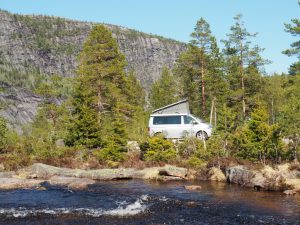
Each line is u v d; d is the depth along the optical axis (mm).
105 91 44344
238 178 21453
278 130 22906
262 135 23172
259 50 45438
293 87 36281
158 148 26672
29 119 117562
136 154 28234
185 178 23594
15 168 26594
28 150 30875
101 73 43750
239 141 24859
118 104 42906
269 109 50500
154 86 91188
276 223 13672
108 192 19734
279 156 23016
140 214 15094
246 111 45312
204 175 23672
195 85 51156
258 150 22797
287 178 19891
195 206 16328
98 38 46469
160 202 17188
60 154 28625
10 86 138500
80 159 28188
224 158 24391
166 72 90000
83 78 43781
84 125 29391
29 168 25922
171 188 20688
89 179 23109
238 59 45500
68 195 18969
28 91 138750
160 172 24234
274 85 58656
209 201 17266
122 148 27781
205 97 52375
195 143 27250
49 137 32281
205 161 25203
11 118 108625
